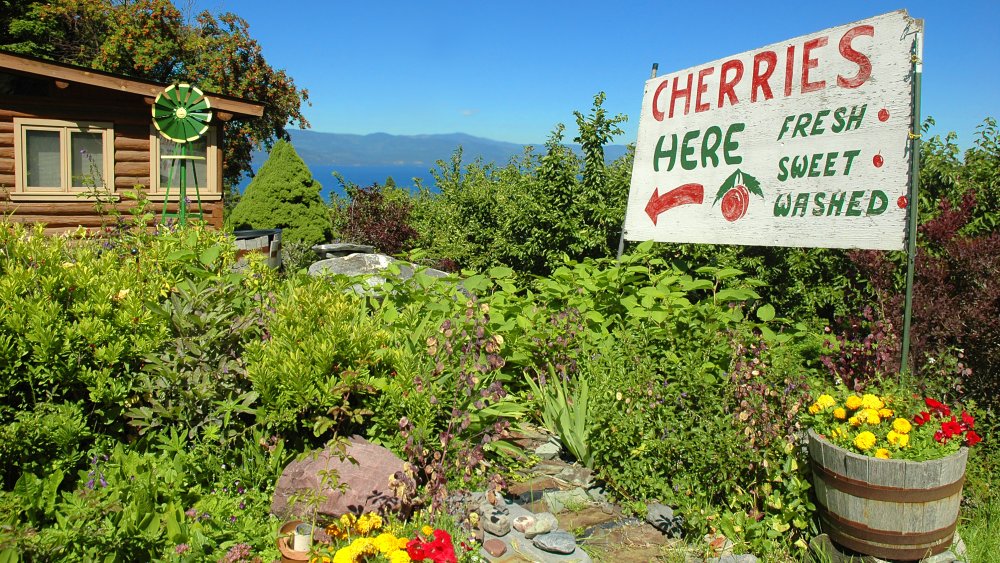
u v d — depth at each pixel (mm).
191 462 3482
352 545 2719
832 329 6367
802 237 5543
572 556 3383
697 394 3938
